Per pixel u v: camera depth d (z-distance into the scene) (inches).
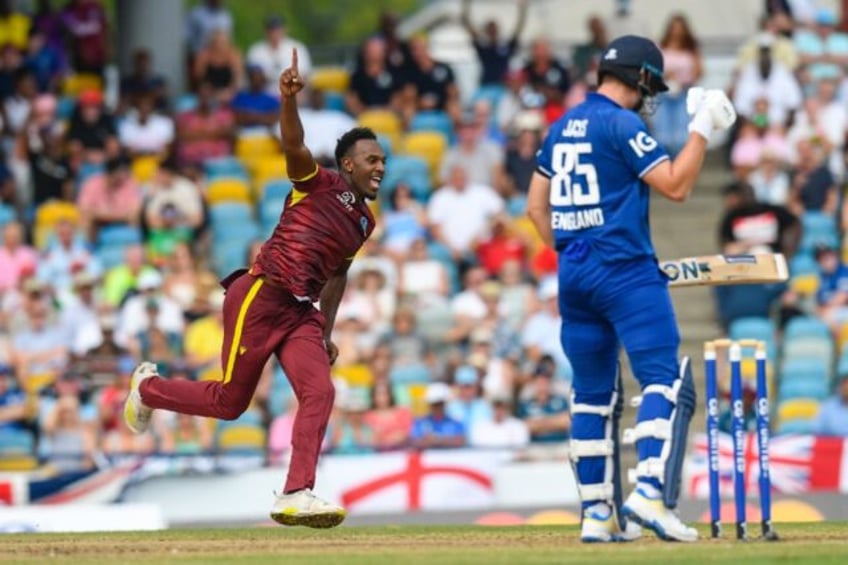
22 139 2979.8
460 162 2933.1
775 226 2714.1
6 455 2301.9
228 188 2942.9
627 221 1187.3
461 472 2183.8
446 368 2452.0
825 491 2128.4
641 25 3395.7
